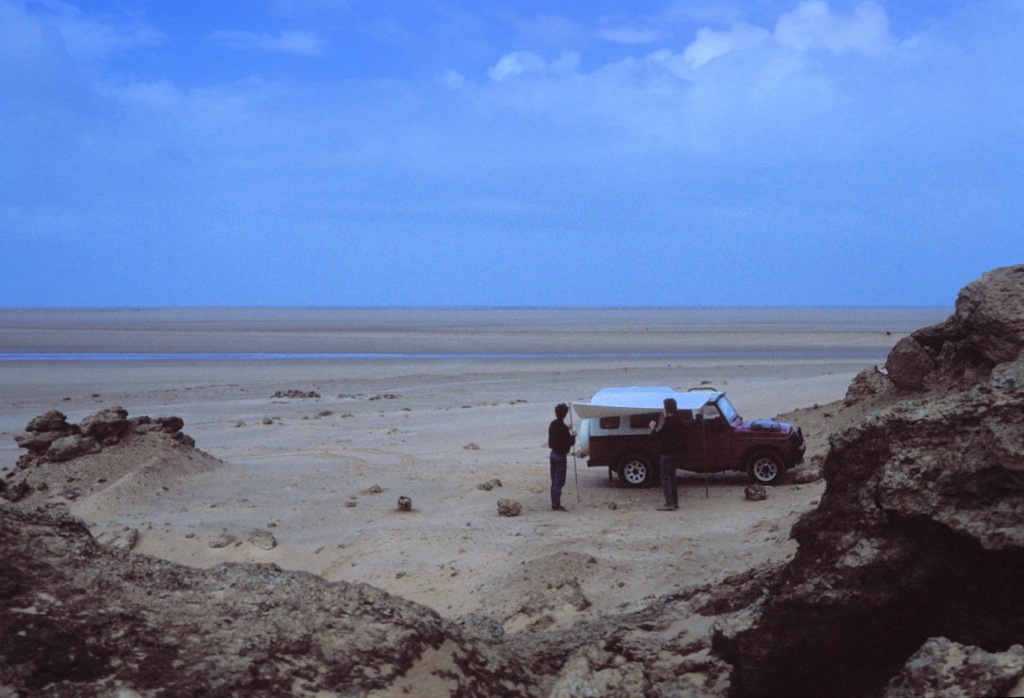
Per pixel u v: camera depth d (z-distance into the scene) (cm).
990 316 1475
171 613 622
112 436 2423
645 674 647
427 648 648
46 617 579
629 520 1875
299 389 5238
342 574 1623
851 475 593
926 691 472
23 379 5981
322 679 588
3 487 2162
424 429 3259
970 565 554
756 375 5412
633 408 2186
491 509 2036
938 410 570
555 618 1230
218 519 1948
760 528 1614
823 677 617
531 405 3859
